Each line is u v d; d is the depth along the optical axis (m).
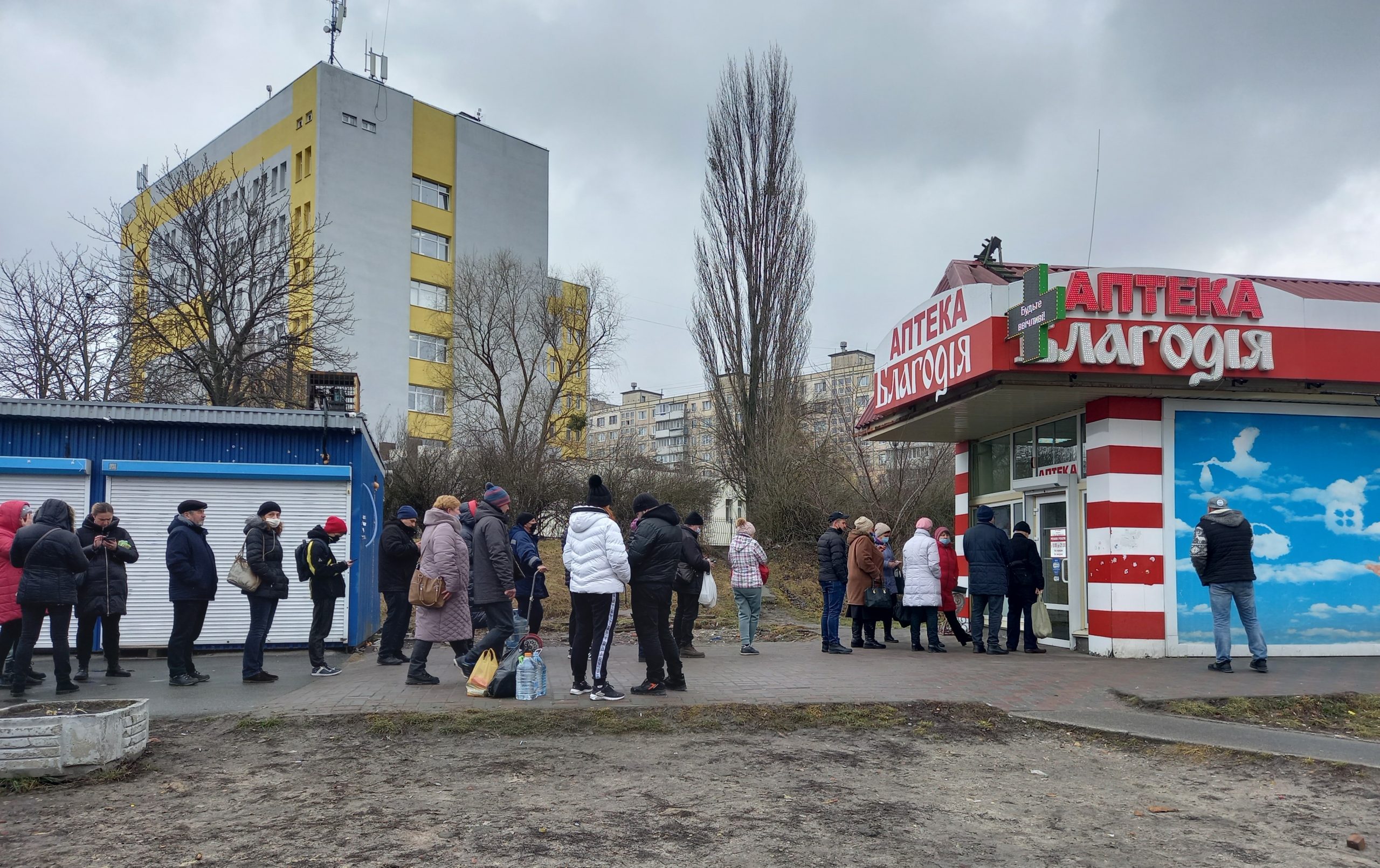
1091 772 6.49
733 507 29.00
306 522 12.29
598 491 8.35
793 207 27.62
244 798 5.56
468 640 9.22
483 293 34.44
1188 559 11.24
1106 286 10.40
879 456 26.16
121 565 9.88
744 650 11.92
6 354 21.70
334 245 38.56
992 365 10.30
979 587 11.84
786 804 5.56
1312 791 6.06
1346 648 11.35
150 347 22.94
